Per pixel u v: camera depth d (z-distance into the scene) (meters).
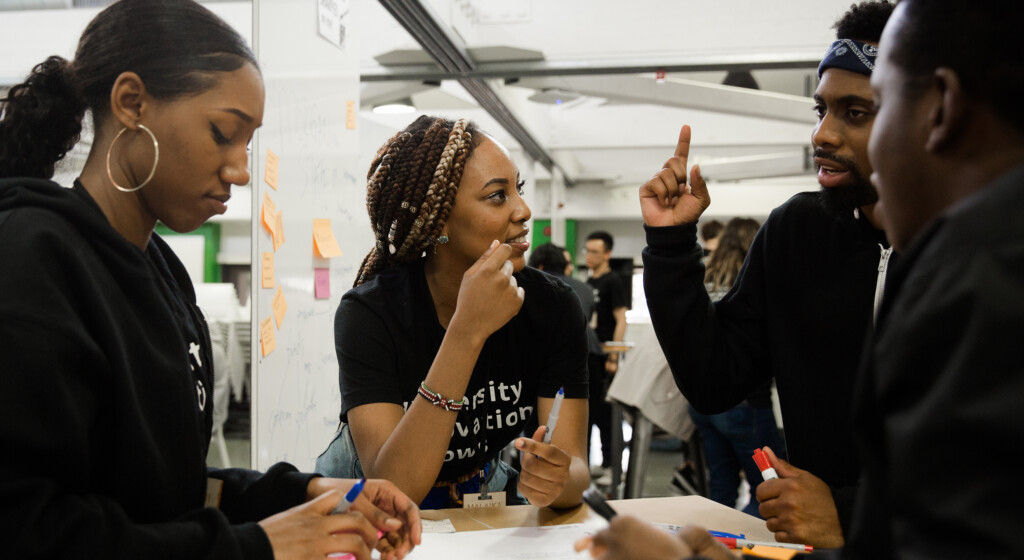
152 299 0.76
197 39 0.77
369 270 1.42
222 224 6.59
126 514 0.69
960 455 0.40
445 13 3.33
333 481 0.95
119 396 0.69
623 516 0.58
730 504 3.20
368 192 1.33
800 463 1.18
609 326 5.58
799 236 1.19
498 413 1.29
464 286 1.08
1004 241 0.42
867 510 0.51
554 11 3.91
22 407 0.61
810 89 5.77
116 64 0.75
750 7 3.78
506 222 1.25
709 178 8.77
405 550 0.89
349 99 2.66
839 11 3.70
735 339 1.25
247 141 0.82
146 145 0.76
